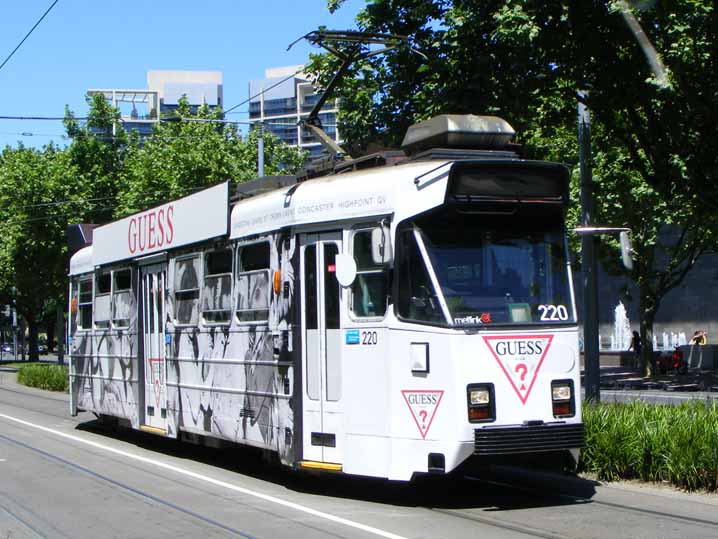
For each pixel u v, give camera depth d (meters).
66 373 31.75
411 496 10.54
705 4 16.38
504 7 15.48
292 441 10.80
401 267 9.80
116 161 39.16
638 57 16.88
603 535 8.38
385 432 9.82
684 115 17.81
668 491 10.55
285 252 11.22
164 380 14.65
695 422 11.20
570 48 16.67
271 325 11.41
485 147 10.73
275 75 152.50
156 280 15.12
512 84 16.47
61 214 37.50
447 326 9.38
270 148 40.59
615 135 19.61
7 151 40.16
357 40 15.88
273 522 9.13
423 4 17.80
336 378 10.41
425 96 17.56
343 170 11.42
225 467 13.33
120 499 10.62
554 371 9.77
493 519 9.16
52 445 15.93
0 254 39.25
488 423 9.36
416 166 10.03
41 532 8.91
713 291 48.09
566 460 9.85
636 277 34.72
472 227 9.80
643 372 35.69
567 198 10.09
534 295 9.88
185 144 37.12
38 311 57.72
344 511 9.67
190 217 13.79
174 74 169.12
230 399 12.42
